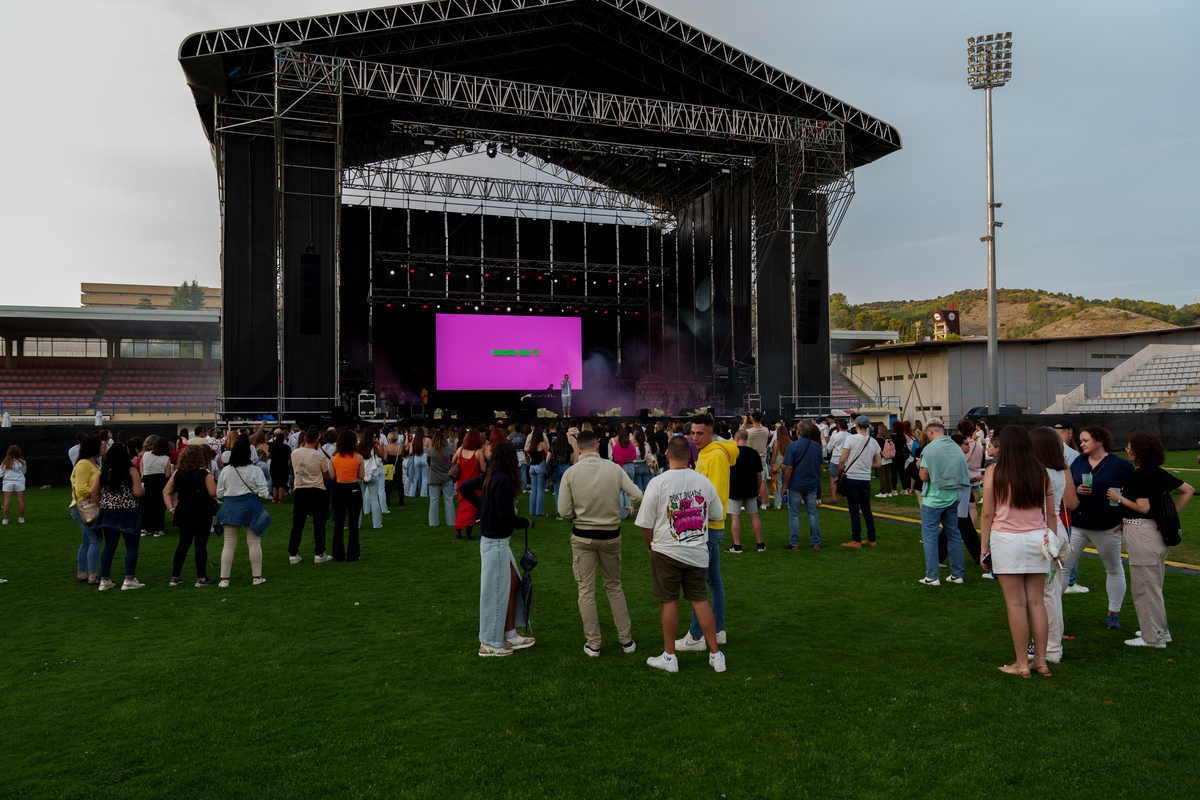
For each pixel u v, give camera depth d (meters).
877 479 18.55
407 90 26.42
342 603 7.09
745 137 26.72
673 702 4.50
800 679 4.87
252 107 23.44
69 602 7.21
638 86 29.47
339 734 4.11
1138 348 43.47
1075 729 4.05
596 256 36.09
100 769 3.72
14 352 38.94
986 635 5.81
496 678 4.98
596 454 5.57
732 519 9.48
